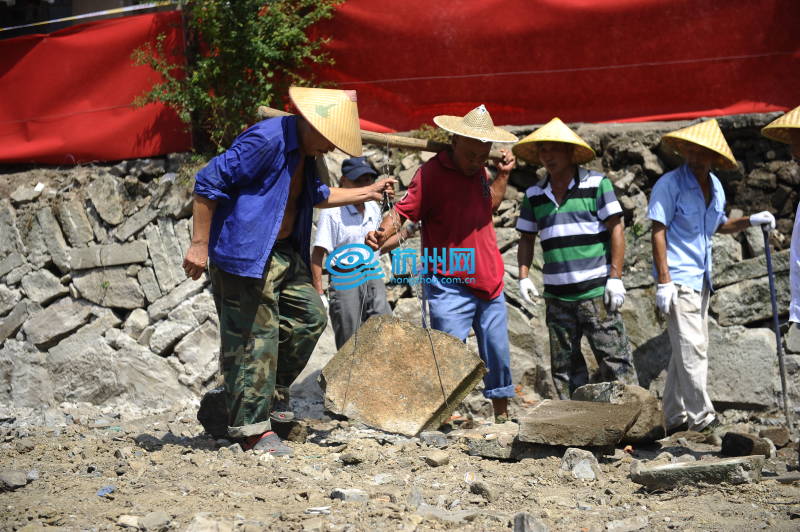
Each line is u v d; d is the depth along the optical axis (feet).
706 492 19.01
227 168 21.31
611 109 35.24
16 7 47.55
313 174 23.04
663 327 32.07
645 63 34.55
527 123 35.88
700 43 34.06
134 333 35.70
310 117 21.07
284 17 35.76
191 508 17.22
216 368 34.30
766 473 21.06
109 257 36.60
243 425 22.08
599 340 27.73
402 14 36.11
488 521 16.61
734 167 28.07
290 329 23.29
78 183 38.47
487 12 35.40
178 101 36.11
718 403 31.30
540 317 33.06
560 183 28.12
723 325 31.78
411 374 24.27
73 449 23.06
